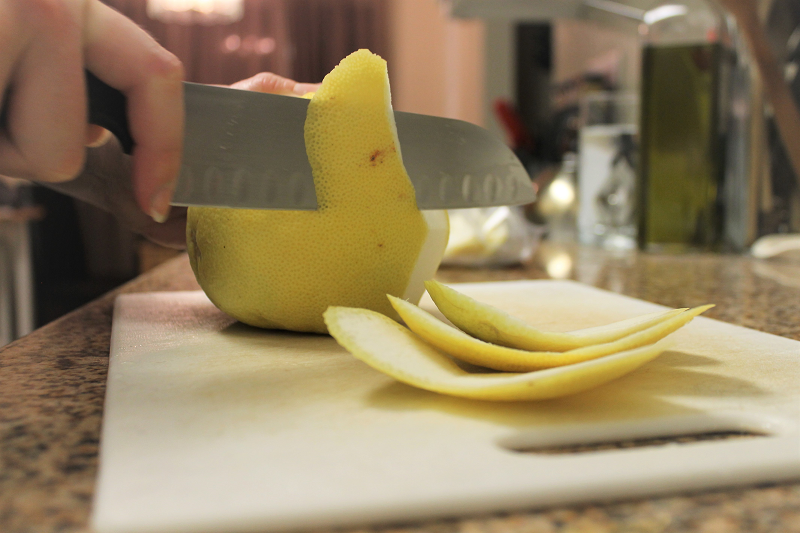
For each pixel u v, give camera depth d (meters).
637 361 0.29
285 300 0.39
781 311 0.47
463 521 0.24
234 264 0.39
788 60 0.64
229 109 0.37
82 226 0.92
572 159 1.01
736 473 0.25
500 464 0.26
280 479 0.25
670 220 0.73
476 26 1.73
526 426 0.29
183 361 0.36
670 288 0.55
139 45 0.32
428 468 0.26
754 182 0.69
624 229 0.82
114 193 0.44
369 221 0.38
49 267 0.92
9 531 0.23
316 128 0.38
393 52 2.46
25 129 0.31
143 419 0.29
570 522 0.24
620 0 1.10
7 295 0.91
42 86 0.31
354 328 0.32
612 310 0.47
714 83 0.69
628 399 0.31
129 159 0.41
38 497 0.25
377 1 2.44
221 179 0.37
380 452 0.27
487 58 1.58
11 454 0.27
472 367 0.34
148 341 0.39
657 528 0.23
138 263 1.01
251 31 2.41
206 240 0.40
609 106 0.86
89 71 0.33
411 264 0.40
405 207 0.39
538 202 1.02
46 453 0.27
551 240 0.93
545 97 1.56
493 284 0.56
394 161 0.39
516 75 1.58
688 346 0.37
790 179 0.67
